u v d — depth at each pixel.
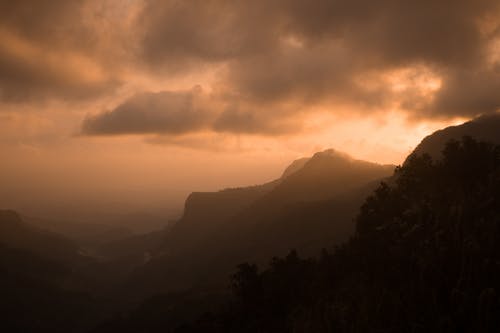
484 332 36.81
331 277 59.94
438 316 39.84
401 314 42.12
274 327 57.66
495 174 56.56
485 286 39.94
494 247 43.94
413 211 58.56
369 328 42.78
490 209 50.75
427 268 45.03
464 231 47.94
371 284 50.75
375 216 64.44
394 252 52.47
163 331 111.56
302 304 58.31
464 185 58.53
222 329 66.31
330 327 47.16
